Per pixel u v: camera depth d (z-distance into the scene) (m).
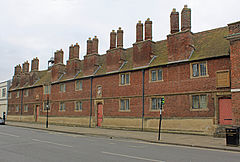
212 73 20.77
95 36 32.97
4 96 55.28
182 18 23.75
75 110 34.44
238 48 18.14
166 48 26.75
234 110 17.94
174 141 16.61
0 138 18.53
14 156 10.93
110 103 29.30
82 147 13.80
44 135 21.55
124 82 28.19
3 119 41.78
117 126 28.00
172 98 23.23
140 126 25.62
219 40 22.61
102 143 15.94
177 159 10.15
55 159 10.14
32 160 9.98
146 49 26.31
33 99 44.78
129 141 17.53
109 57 30.23
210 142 16.02
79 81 34.47
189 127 21.66
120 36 29.69
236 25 18.34
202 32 25.44
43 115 41.47
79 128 29.91
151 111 24.81
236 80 18.05
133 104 26.67
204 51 22.20
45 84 41.75
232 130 14.15
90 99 32.09
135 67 27.00
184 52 22.91
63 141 16.89
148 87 25.41
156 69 25.02
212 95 20.48
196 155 11.25
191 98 21.89
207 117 20.62
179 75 22.98
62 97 37.34
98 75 31.23
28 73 49.81
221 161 9.80
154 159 10.10
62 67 39.72
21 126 34.56
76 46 36.44
